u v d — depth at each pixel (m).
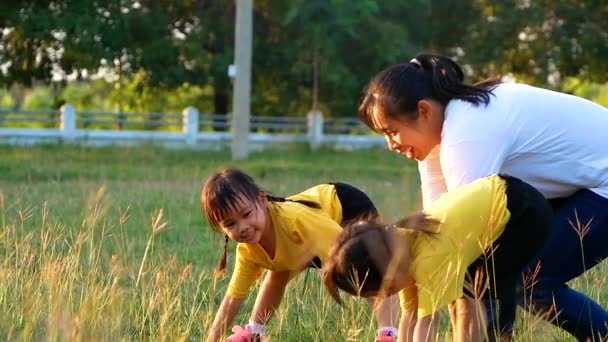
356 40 40.34
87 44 35.19
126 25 36.22
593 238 7.41
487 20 42.59
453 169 7.05
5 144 33.94
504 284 7.06
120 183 21.81
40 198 17.20
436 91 7.15
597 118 7.43
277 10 39.41
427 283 6.64
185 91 44.53
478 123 7.04
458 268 6.61
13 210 14.68
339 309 8.62
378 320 7.99
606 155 7.35
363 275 6.59
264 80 42.91
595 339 7.51
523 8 41.38
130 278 9.95
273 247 7.81
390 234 6.62
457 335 6.95
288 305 8.81
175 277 9.61
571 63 42.16
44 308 7.89
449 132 7.06
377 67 40.47
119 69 37.56
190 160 31.11
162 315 8.08
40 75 38.44
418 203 14.95
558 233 7.44
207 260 11.88
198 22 40.25
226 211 7.49
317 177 26.12
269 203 7.78
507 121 7.13
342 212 8.30
